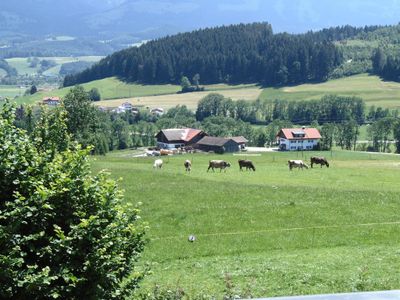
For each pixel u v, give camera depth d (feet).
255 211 142.61
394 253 98.73
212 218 137.59
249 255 108.68
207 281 85.71
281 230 127.13
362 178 227.40
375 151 639.76
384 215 136.98
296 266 91.04
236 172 258.37
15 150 53.52
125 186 177.88
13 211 48.96
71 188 53.83
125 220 57.47
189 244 118.42
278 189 169.89
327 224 131.54
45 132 76.79
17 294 48.75
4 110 56.85
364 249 106.93
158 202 153.17
